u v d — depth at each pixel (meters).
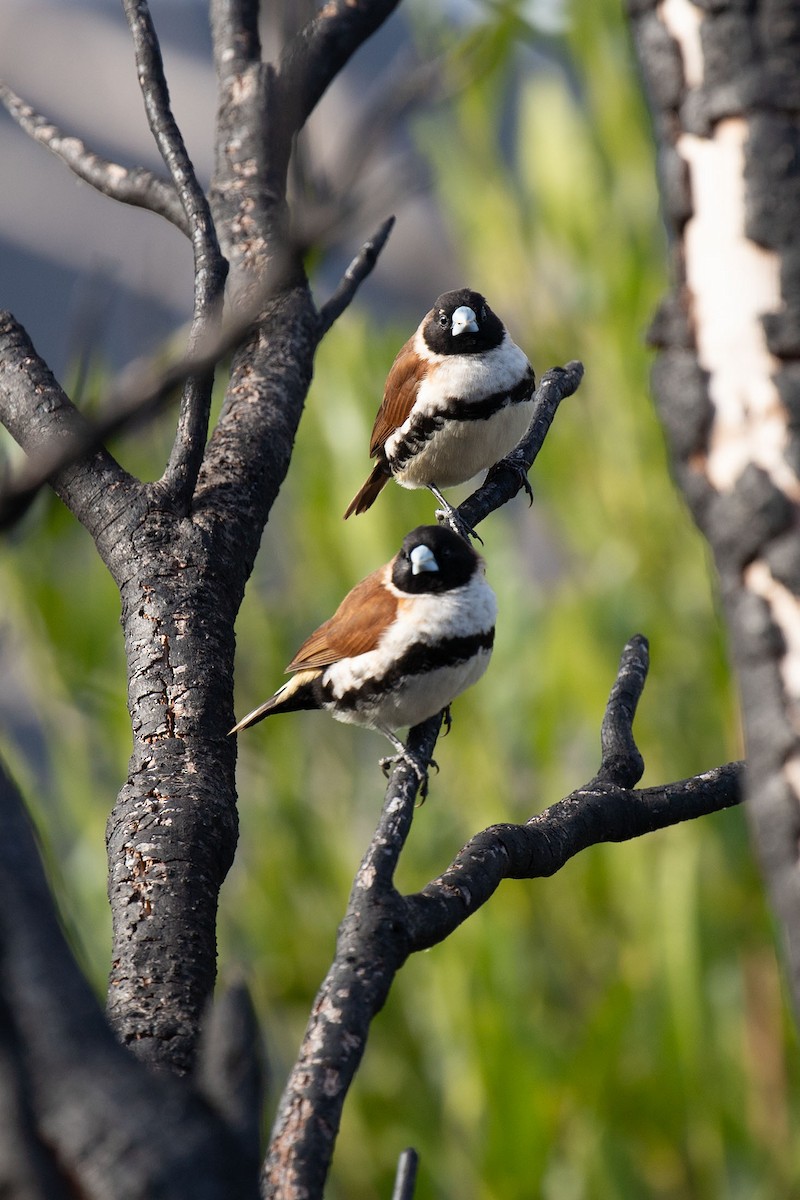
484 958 11.26
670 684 11.88
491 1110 10.79
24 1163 2.66
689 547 12.00
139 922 4.67
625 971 11.40
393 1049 11.92
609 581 12.07
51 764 11.39
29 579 10.99
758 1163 10.86
